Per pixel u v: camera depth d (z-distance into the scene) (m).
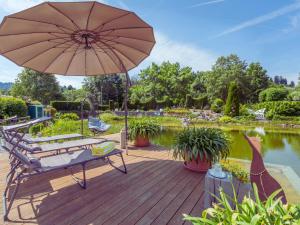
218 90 25.00
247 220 1.03
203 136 3.07
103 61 4.11
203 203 2.11
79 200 2.14
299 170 4.20
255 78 25.91
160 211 1.95
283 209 1.12
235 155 5.14
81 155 2.69
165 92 26.97
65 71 4.19
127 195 2.27
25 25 2.49
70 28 2.72
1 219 1.79
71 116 11.66
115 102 23.44
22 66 3.57
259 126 11.45
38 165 2.10
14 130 2.25
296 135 8.73
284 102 13.48
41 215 1.86
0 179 2.67
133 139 4.58
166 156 3.85
